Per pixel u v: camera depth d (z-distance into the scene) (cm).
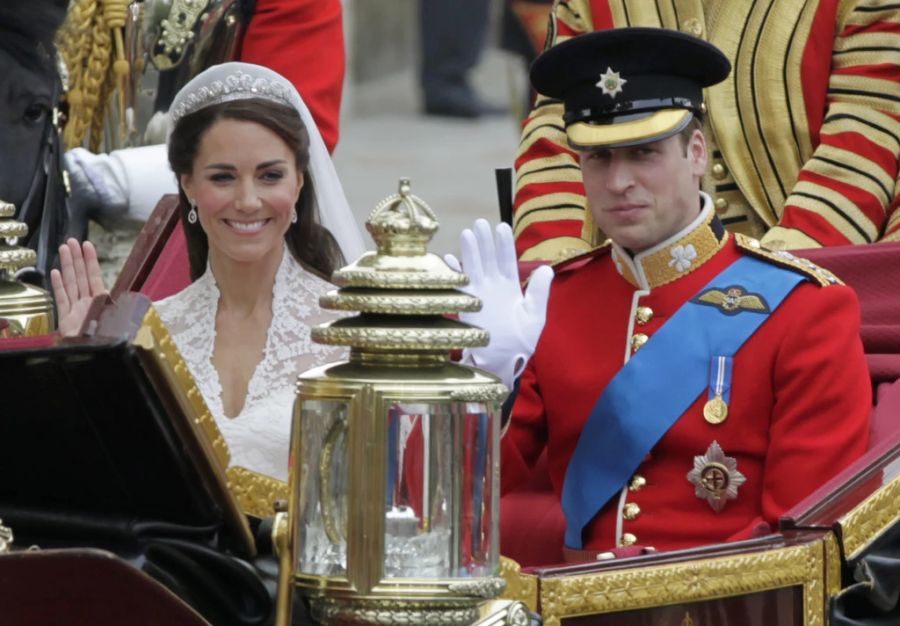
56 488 1113
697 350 1596
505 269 1422
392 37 6309
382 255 1069
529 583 1208
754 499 1580
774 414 1577
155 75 2191
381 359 1054
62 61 1755
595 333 1656
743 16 1988
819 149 1930
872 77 1941
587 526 1608
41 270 1623
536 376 1669
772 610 1334
